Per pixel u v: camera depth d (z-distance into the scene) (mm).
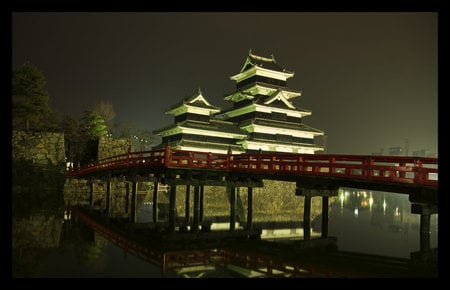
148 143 75500
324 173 19141
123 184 45531
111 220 27766
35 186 38094
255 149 48500
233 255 17469
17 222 24000
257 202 38562
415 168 15617
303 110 52844
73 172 40938
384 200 64688
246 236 23547
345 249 19062
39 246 17844
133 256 16641
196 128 45750
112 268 14508
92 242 19312
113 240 20141
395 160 16391
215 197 38250
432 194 14945
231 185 26375
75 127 56531
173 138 48531
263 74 54125
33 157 38812
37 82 39906
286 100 51562
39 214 27906
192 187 38375
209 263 15766
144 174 29703
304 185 20203
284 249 19031
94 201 40031
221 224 29594
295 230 27375
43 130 43281
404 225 30172
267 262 16000
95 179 39781
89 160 47812
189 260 16234
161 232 23547
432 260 15398
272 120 50781
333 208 47188
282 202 40250
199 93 48625
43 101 40531
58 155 40406
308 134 52562
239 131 48938
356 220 34031
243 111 52500
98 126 52000
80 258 15891
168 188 44938
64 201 37562
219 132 46906
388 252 18391
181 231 24203
